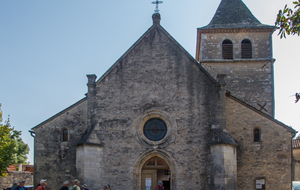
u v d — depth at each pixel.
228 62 28.91
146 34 22.45
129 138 20.81
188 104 20.91
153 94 21.38
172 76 21.52
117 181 20.20
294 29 11.88
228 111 22.53
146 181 20.56
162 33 22.38
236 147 20.69
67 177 22.92
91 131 20.52
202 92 20.97
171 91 21.28
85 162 19.55
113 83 21.86
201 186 19.52
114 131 21.03
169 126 20.66
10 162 29.52
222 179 18.62
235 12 31.42
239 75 28.61
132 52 22.27
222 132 19.86
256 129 22.30
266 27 28.97
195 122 20.58
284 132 21.91
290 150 21.67
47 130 23.81
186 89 21.16
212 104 20.67
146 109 21.17
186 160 20.03
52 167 23.20
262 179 21.39
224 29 29.31
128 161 20.45
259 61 28.69
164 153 20.33
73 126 23.70
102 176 20.30
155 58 21.97
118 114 21.30
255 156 21.77
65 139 23.73
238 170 21.61
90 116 21.45
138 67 21.97
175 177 19.86
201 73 21.28
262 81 28.39
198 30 29.61
